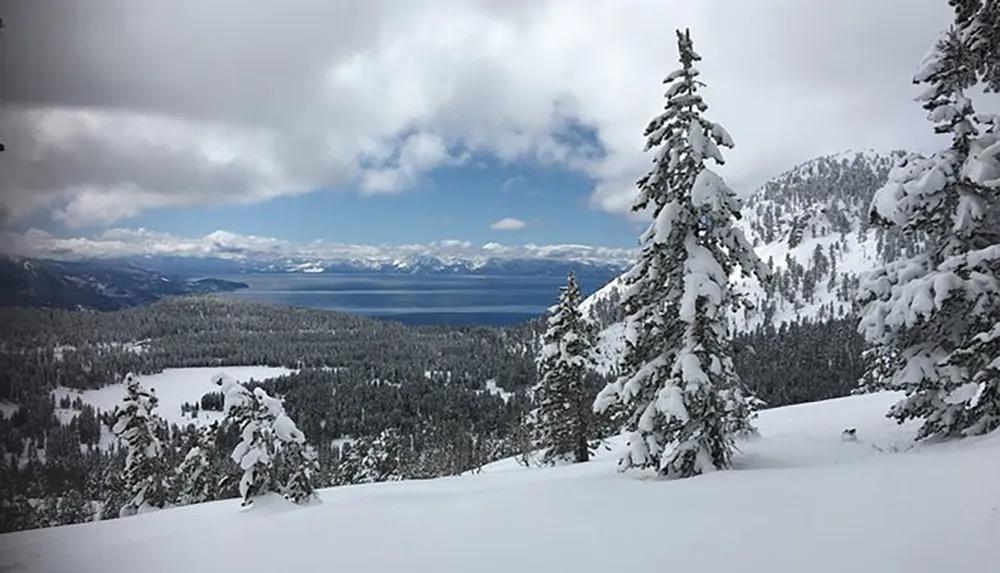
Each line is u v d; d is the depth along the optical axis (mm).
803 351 133750
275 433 18344
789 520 8055
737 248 14672
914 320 13781
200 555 9477
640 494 11344
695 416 14273
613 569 6961
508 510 11039
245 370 193875
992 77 14297
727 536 7691
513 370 168750
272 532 10844
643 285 15617
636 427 15695
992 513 7000
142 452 31719
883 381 15789
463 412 135875
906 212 14672
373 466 69500
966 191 14180
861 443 16641
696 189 14312
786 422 27594
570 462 31578
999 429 12812
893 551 6375
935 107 14477
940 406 14492
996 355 13109
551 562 7469
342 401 144625
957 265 13758
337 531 10469
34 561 9688
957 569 5719
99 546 10617
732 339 14555
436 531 9758
